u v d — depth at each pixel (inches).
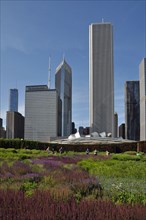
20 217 214.5
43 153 2175.2
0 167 836.6
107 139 4232.3
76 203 256.7
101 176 700.0
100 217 214.2
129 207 245.9
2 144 2591.0
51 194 313.0
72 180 537.6
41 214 218.8
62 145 3011.8
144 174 778.2
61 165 1035.3
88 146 2987.2
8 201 259.3
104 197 387.9
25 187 459.2
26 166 909.2
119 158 1520.7
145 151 2610.7
